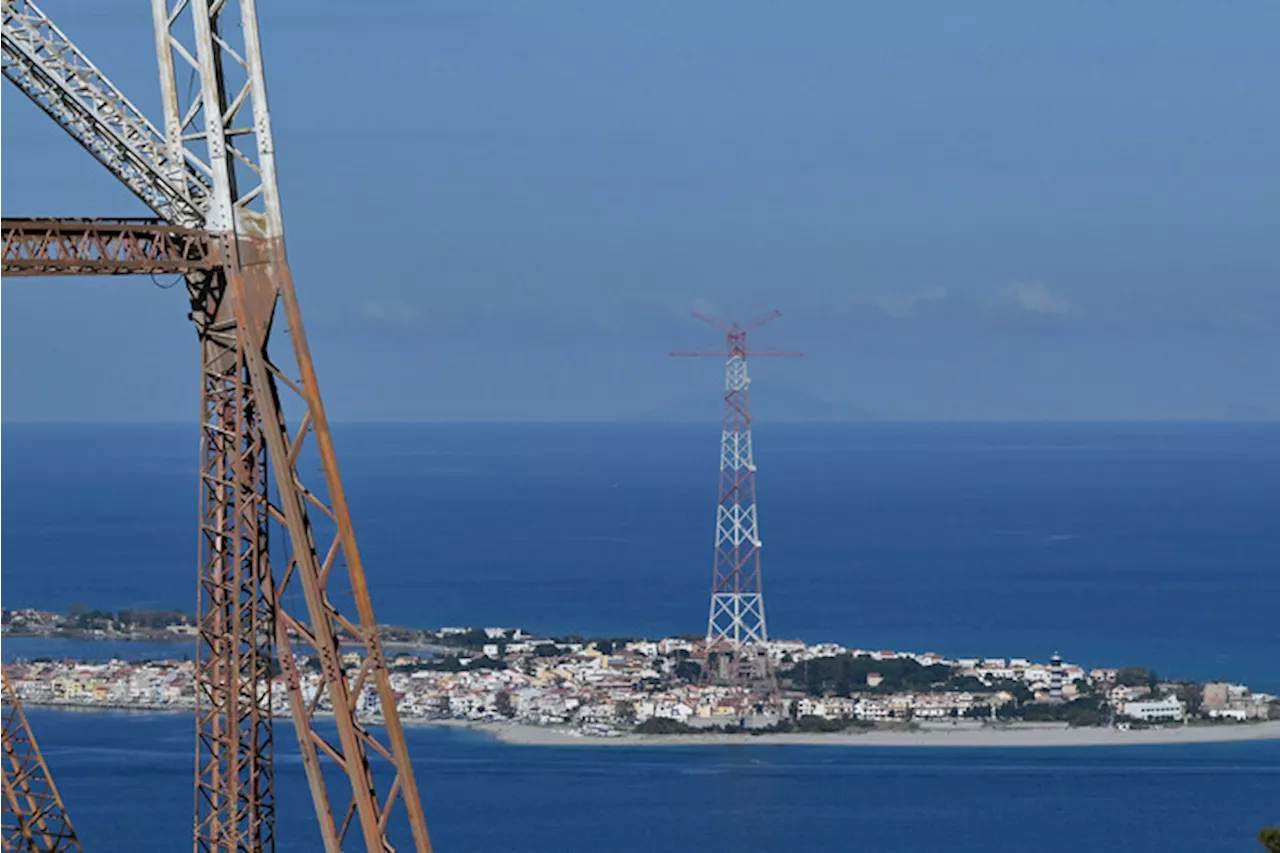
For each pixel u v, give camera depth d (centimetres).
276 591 8088
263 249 7912
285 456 7906
